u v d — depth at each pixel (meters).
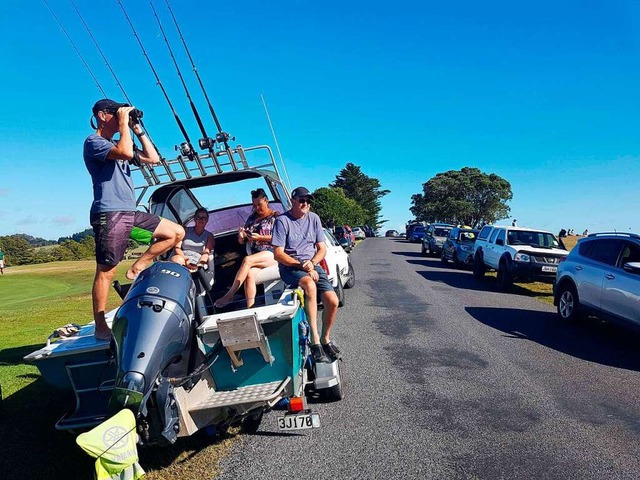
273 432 4.96
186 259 5.68
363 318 10.55
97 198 4.14
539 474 4.09
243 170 6.52
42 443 4.88
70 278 33.88
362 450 4.54
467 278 18.27
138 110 4.32
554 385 6.30
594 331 9.43
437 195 110.88
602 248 9.41
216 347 4.04
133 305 3.67
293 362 4.24
